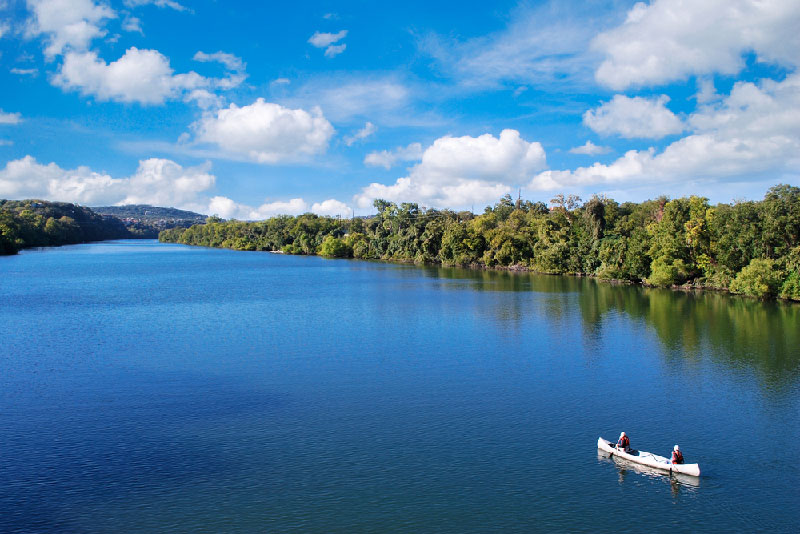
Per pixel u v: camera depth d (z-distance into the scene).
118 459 39.41
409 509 33.06
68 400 51.47
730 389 55.41
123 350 70.19
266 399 52.12
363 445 41.97
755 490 35.81
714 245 131.62
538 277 175.62
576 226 193.88
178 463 38.81
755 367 63.28
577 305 111.00
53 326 85.88
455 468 38.34
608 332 83.00
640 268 149.75
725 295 124.06
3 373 59.78
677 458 38.25
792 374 60.41
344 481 36.38
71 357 66.50
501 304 112.38
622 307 107.88
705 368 62.81
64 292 128.88
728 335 80.38
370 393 54.06
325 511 32.75
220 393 53.72
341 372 61.09
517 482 36.50
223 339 77.12
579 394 54.03
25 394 53.09
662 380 58.53
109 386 55.62
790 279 110.88
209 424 45.91
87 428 44.94
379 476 37.09
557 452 41.09
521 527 31.36
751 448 42.03
